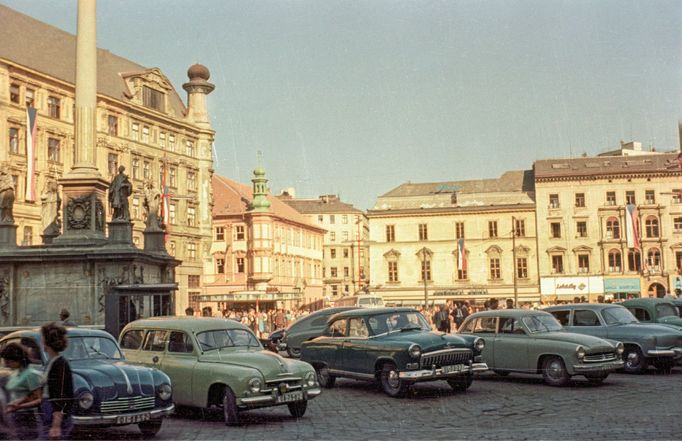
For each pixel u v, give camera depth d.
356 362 16.22
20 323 23.20
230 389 12.19
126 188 24.69
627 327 19.45
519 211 81.19
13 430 7.55
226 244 89.06
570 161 82.94
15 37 56.50
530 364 17.16
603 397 14.80
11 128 53.38
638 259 77.94
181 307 69.81
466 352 15.74
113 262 23.31
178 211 70.19
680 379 18.00
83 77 25.03
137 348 13.85
